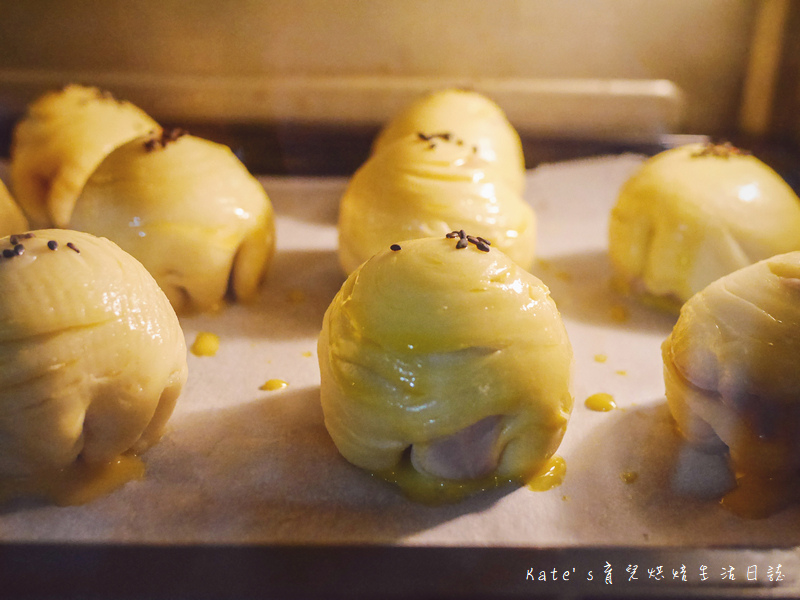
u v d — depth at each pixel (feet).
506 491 0.50
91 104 0.87
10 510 0.47
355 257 0.71
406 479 0.51
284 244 0.85
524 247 0.69
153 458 0.52
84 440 0.49
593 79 0.97
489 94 0.97
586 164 0.97
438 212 0.67
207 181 0.69
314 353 0.66
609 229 0.78
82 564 0.42
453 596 0.40
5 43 0.91
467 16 0.94
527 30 0.95
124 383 0.48
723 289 0.52
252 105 0.96
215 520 0.46
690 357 0.52
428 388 0.47
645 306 0.75
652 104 0.96
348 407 0.49
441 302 0.48
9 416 0.46
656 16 0.91
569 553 0.44
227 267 0.70
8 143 0.93
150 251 0.66
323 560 0.43
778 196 0.70
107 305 0.48
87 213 0.68
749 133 0.93
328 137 0.98
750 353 0.49
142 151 0.69
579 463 0.53
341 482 0.50
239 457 0.53
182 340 0.55
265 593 0.41
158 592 0.41
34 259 0.48
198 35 0.92
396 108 0.98
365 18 0.94
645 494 0.50
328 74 0.97
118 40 0.92
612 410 0.58
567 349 0.51
